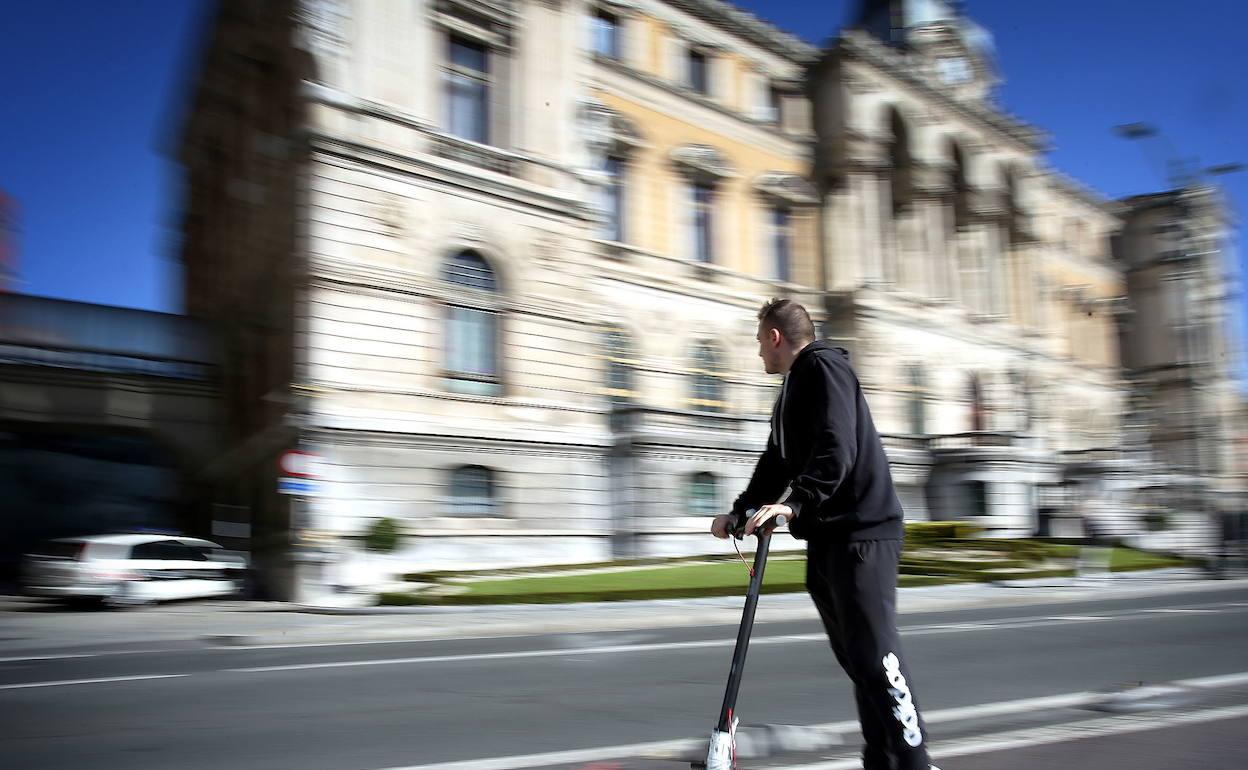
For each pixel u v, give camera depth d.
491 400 23.50
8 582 26.22
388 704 6.20
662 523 25.81
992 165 46.28
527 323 24.52
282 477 20.83
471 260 24.00
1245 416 59.50
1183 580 25.12
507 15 25.44
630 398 31.08
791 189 37.34
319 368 21.12
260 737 5.14
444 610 15.83
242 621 14.62
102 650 10.52
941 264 42.72
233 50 31.47
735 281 35.22
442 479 22.52
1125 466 39.88
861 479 3.33
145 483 30.41
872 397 37.22
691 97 34.72
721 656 8.84
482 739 5.07
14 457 28.34
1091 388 52.75
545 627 13.50
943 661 8.34
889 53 40.16
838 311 37.59
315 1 22.08
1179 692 6.42
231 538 26.38
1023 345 46.00
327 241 21.53
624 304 31.95
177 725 5.48
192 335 31.73
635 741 4.99
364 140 22.22
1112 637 10.27
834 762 4.31
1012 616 13.90
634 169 32.97
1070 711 5.81
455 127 24.52
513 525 23.52
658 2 34.31
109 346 30.08
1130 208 60.12
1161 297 58.44
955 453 37.03
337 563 19.03
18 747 4.92
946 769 4.07
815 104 39.47
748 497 3.74
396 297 22.31
